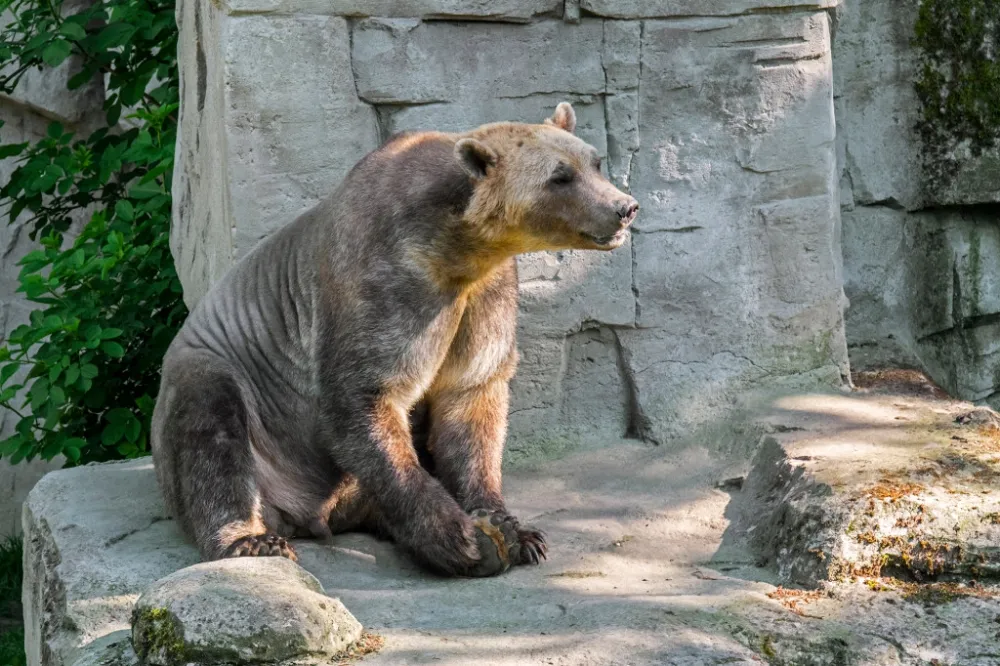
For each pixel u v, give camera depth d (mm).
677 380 11156
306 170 10602
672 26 10867
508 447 11125
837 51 12492
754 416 10891
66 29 15648
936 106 12406
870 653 7504
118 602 8352
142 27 15648
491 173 8703
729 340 11195
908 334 12844
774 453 10125
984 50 12211
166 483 9492
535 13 10727
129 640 7676
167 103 16156
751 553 9195
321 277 9383
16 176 16547
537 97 10852
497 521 9148
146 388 15656
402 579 8961
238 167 10492
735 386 11219
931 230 12812
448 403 9766
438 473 9867
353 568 9117
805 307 11281
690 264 11094
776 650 7504
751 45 10977
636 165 11008
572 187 8586
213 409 9281
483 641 7547
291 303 9758
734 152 11062
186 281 12867
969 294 12852
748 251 11156
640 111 10938
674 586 8602
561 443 11188
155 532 9602
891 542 8414
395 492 9031
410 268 8938
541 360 11047
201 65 11852
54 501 10391
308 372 9688
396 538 9125
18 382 18500
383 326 8969
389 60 10609
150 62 16219
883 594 8141
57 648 8180
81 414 15742
